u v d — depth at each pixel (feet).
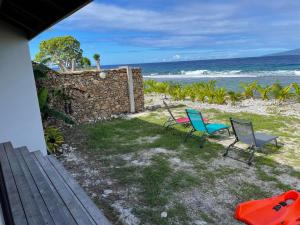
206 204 12.42
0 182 8.98
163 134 24.27
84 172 16.66
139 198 13.16
